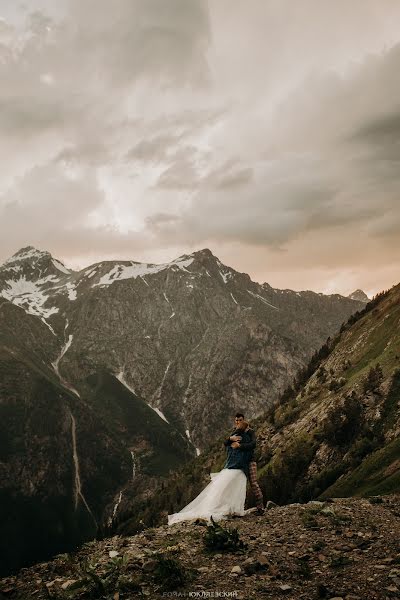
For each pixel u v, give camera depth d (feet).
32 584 29.89
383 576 26.00
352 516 41.73
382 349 461.78
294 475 384.47
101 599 25.55
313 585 26.09
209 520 43.21
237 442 47.42
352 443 354.13
